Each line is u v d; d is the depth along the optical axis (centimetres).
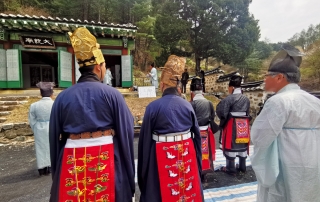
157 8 2039
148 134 158
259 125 136
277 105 129
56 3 1983
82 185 120
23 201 253
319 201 127
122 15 2383
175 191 153
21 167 364
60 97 128
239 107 301
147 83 1653
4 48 878
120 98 133
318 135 130
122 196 130
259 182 149
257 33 1459
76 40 133
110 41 1021
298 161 125
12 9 1727
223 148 313
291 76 136
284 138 131
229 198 244
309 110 128
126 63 1045
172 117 154
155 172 157
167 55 1545
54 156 131
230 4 1391
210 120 288
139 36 2214
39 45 897
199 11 1373
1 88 873
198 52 1531
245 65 2064
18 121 566
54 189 126
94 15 2209
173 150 153
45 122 320
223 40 1431
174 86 167
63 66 935
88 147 121
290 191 128
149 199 155
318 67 1619
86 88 125
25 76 1295
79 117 121
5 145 496
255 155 140
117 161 130
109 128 128
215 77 1359
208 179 299
